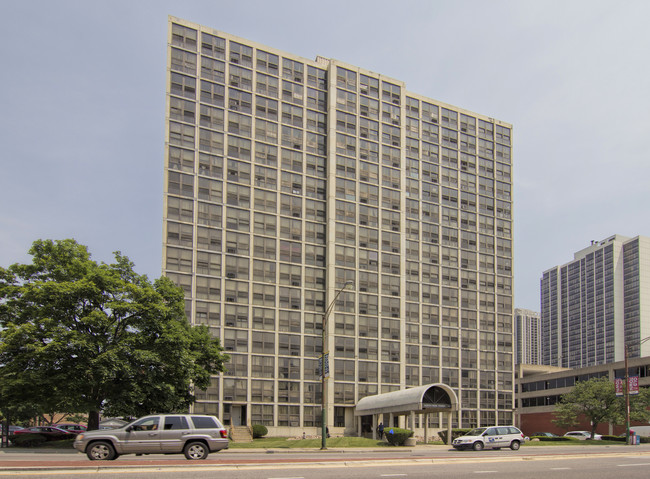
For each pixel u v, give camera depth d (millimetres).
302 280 79562
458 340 92750
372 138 88688
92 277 41812
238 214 77375
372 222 86000
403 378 83250
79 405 39844
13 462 19922
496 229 101375
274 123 82375
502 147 105688
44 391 39312
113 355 39031
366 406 62469
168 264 72062
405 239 89188
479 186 101250
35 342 38719
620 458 27109
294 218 81000
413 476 17969
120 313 41906
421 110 97750
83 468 17922
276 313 76812
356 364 80125
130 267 46719
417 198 93875
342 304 81062
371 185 87062
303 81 86000
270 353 75375
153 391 41906
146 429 22859
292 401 75250
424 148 96562
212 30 80688
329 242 81812
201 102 78062
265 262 77688
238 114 80062
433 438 81625
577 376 99188
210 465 19344
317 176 84125
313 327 78938
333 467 20500
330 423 76312
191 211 74625
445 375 90188
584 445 47312
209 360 51812
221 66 80312
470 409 91188
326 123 86438
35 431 49312
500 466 22094
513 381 96562
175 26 78625
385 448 40250
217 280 74250
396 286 85938
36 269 42719
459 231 97188
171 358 42719
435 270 93188
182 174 75125
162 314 42844
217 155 77562
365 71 90312
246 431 69312
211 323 72812
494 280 99000
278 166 81375
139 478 16344
